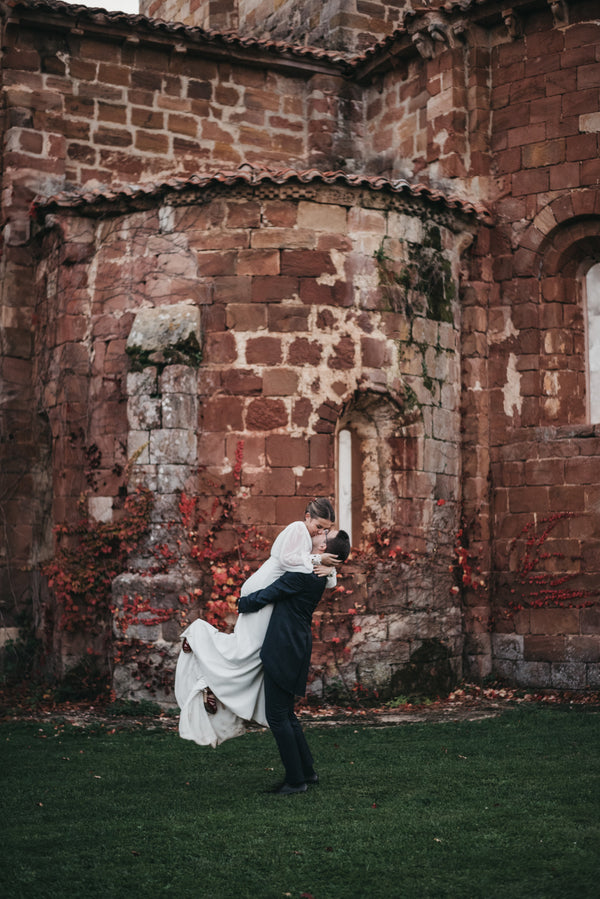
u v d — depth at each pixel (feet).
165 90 47.73
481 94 44.01
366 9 53.83
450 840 18.49
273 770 25.36
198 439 38.09
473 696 40.04
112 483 39.68
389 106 49.21
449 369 41.78
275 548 22.35
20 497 44.16
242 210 38.86
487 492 42.47
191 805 21.39
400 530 39.65
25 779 24.53
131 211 40.52
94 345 40.75
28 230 44.39
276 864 17.21
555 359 42.19
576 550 40.27
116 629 37.27
